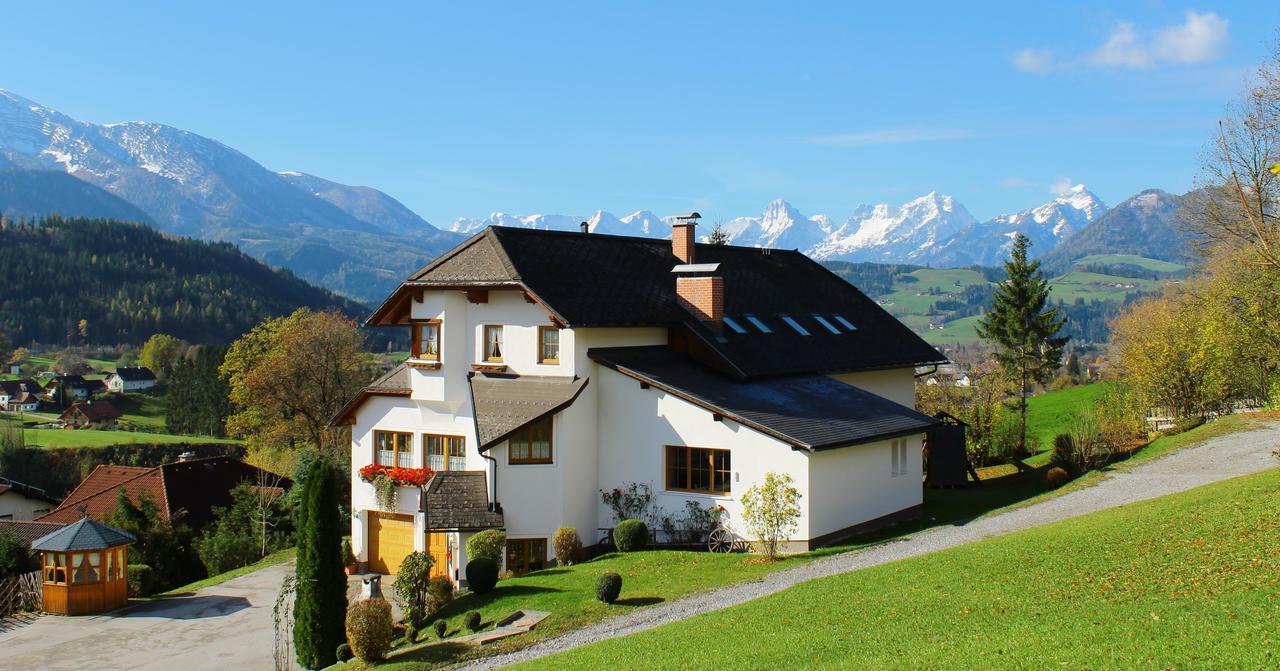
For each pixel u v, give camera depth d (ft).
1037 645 48.03
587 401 106.11
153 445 306.96
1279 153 120.26
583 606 76.64
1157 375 158.92
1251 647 42.96
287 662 83.35
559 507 101.45
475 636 72.43
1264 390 149.48
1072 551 69.51
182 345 501.56
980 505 119.24
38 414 406.41
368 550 114.01
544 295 104.01
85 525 106.52
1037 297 208.13
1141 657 43.70
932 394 171.53
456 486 101.24
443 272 111.55
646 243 130.31
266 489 159.74
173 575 130.11
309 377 224.94
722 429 99.45
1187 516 74.08
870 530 104.63
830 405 110.52
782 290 143.23
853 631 57.11
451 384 109.81
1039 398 248.73
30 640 94.02
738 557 91.76
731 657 54.85
